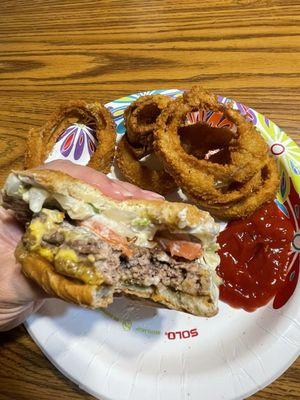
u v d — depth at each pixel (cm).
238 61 27
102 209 17
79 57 29
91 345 19
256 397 18
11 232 18
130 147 24
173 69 27
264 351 18
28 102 28
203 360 19
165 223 17
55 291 15
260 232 22
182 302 17
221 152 24
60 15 31
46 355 19
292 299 20
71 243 16
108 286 15
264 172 23
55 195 16
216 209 23
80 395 19
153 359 19
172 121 22
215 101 22
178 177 22
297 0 28
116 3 31
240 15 28
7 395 19
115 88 27
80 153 25
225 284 21
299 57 26
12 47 30
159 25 29
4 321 18
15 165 25
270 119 25
